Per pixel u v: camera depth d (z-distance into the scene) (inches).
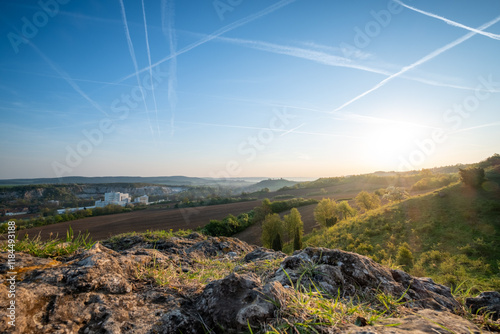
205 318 73.5
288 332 59.6
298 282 88.1
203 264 155.3
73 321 64.8
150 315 72.2
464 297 100.9
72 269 84.9
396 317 74.7
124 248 244.8
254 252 189.2
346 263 105.8
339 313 67.7
